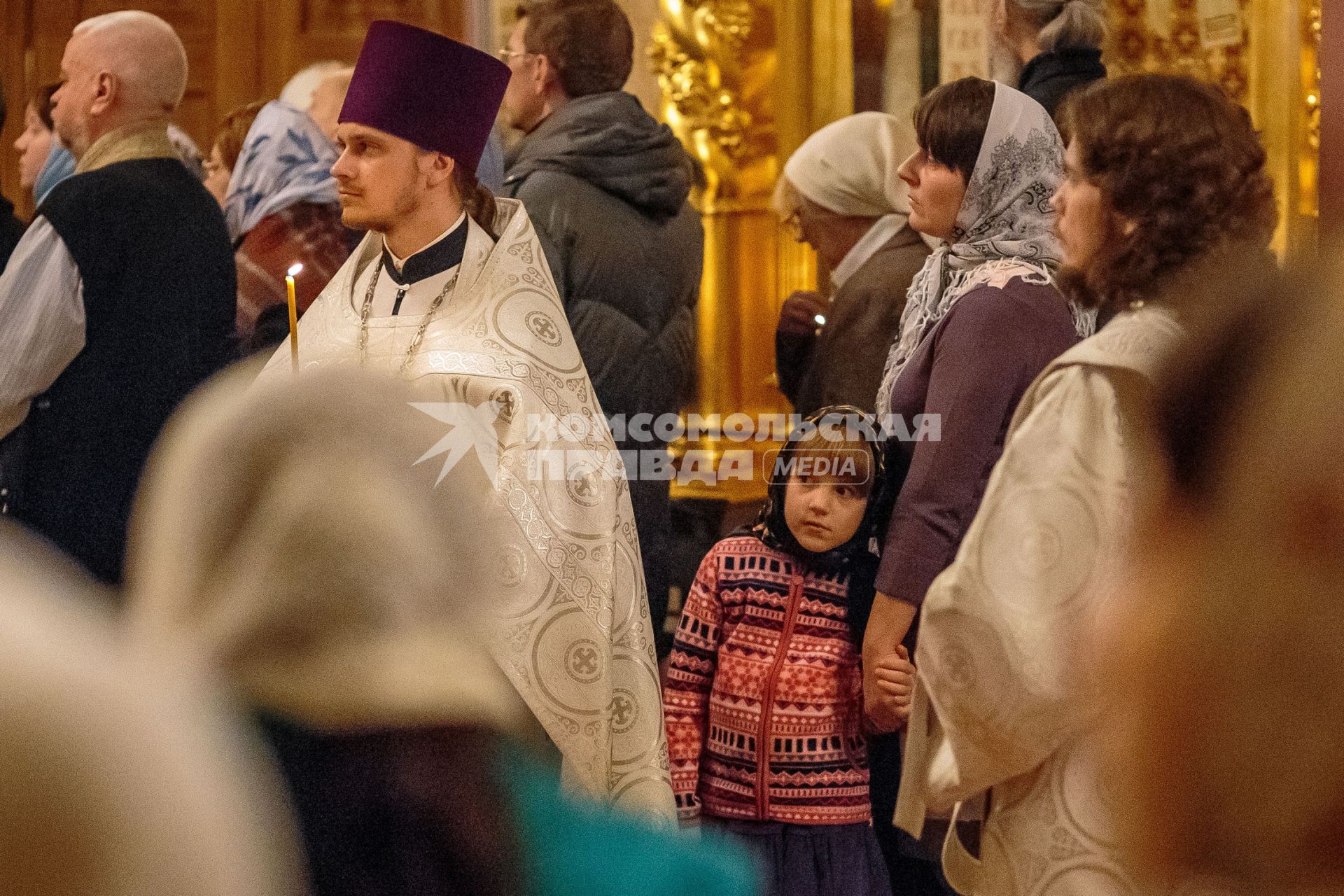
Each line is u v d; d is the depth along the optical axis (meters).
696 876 1.55
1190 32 6.40
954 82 3.71
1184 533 1.06
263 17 7.28
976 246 3.67
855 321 4.59
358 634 1.46
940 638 2.53
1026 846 2.50
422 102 3.55
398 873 1.43
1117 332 2.47
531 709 3.27
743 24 6.20
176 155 4.64
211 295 4.55
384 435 1.50
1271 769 0.95
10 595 0.95
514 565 3.27
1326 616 0.94
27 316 4.32
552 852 1.55
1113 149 2.54
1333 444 0.94
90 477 4.35
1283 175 6.40
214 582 1.44
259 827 1.02
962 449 3.46
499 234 3.73
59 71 7.31
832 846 3.57
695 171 6.23
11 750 0.88
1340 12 5.68
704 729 3.73
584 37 4.72
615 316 4.65
